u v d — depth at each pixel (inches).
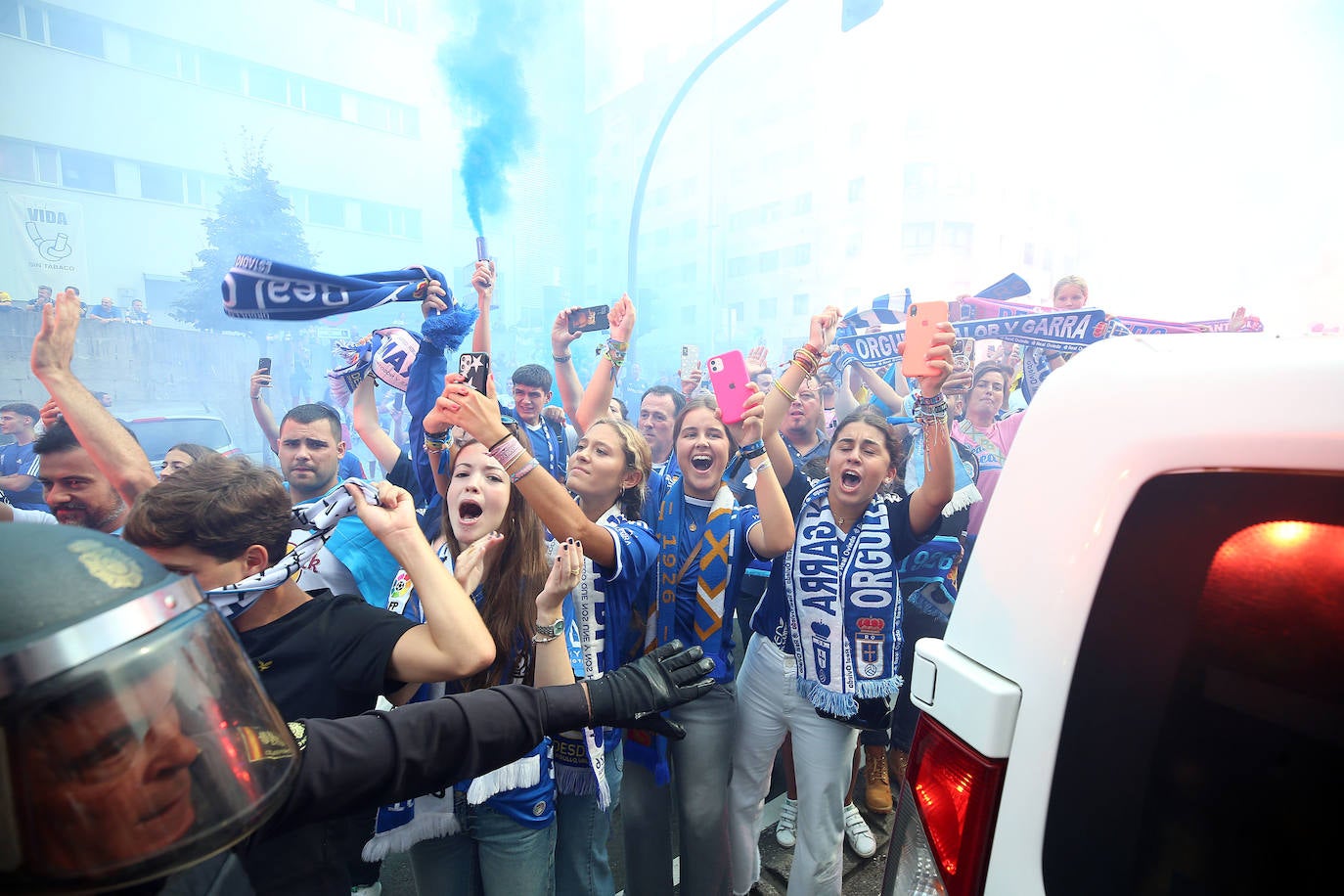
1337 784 20.3
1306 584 21.5
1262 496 22.4
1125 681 24.0
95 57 513.7
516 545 64.9
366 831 60.2
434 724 34.2
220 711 19.4
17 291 450.3
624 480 84.2
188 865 17.6
